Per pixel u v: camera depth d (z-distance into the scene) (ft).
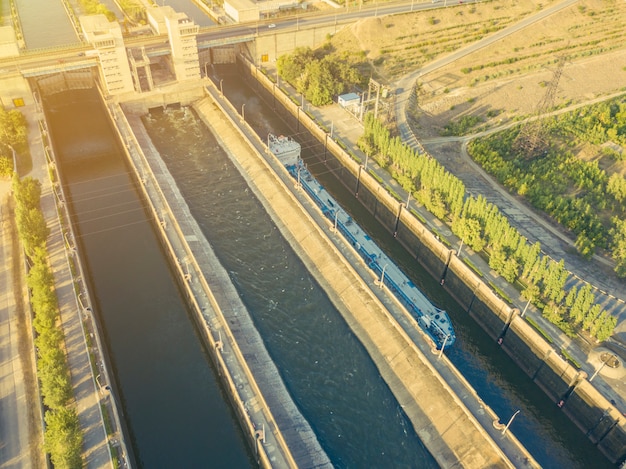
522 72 648.38
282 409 315.58
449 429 304.91
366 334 365.81
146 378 342.03
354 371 348.79
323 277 411.34
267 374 336.90
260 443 284.41
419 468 298.35
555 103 600.80
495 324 369.71
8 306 351.67
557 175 486.79
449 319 378.53
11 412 288.92
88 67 627.87
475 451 291.58
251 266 427.74
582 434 318.45
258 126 635.66
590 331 342.64
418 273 430.61
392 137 537.65
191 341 367.66
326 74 612.29
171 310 390.21
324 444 306.76
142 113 643.86
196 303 365.40
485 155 516.73
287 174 494.59
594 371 316.60
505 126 564.71
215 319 357.82
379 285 382.42
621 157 514.68
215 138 603.67
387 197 458.91
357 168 496.64
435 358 332.19
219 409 326.24
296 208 469.57
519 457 279.08
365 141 522.88
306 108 606.96
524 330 343.67
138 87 638.12
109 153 575.79
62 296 361.71
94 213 482.28
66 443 254.27
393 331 357.41
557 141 541.34
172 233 434.30
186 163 556.92
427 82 636.48
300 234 448.24
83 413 290.56
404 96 609.83
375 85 535.19
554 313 347.36
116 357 353.72
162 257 438.40
